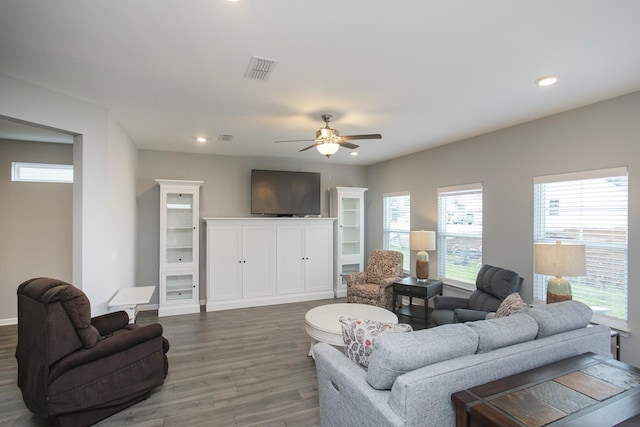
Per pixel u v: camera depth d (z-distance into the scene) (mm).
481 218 4465
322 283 6234
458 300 3893
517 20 1896
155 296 5461
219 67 2498
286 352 3699
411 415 1465
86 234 3201
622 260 3037
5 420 2457
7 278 4578
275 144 5098
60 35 2049
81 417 2340
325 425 2117
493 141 4250
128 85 2830
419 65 2467
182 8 1777
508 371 1711
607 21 1898
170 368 3293
